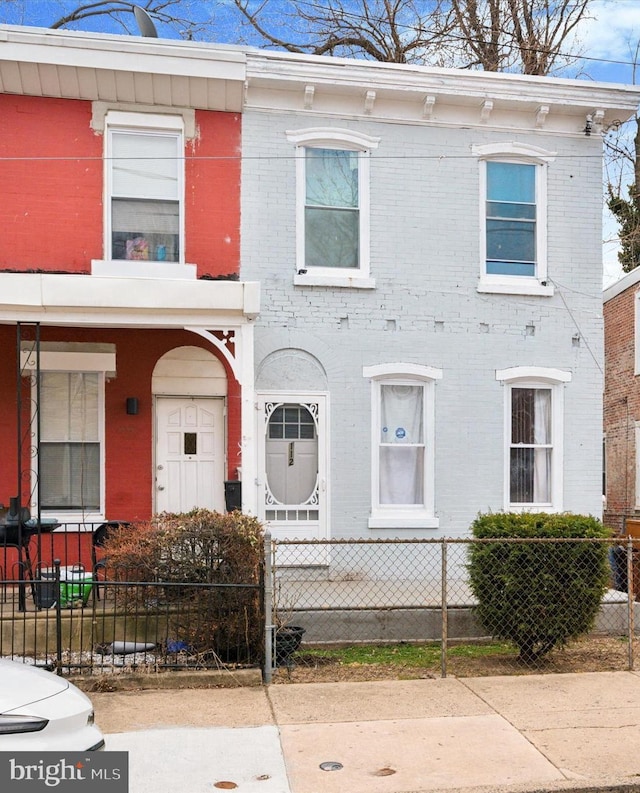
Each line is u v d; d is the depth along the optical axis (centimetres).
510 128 1221
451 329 1196
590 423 1236
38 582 806
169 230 1130
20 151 1088
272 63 1130
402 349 1180
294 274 1152
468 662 890
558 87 1204
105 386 1134
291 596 1040
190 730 662
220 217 1138
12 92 1086
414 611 977
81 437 1138
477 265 1208
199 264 1129
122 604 872
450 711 716
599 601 868
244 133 1149
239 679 786
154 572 845
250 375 983
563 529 863
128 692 760
